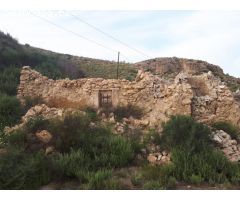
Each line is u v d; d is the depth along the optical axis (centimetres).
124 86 1855
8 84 2330
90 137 1319
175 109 1628
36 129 1356
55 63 3466
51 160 1137
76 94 1945
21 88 2017
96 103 1878
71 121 1363
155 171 1138
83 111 1731
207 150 1282
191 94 1650
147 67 4322
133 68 4325
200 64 4269
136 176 1102
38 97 1975
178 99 1642
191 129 1372
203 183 1102
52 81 2017
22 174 1033
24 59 3197
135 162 1248
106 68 4275
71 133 1299
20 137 1291
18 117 1689
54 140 1284
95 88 1906
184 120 1427
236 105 1675
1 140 1308
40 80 2022
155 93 1778
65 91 1967
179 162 1179
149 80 1828
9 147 1198
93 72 4038
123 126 1547
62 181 1092
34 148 1244
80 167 1132
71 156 1162
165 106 1681
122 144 1293
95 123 1517
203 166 1155
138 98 1812
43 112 1569
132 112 1766
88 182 1053
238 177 1137
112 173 1137
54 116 1498
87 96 1912
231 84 3616
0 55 2992
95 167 1164
